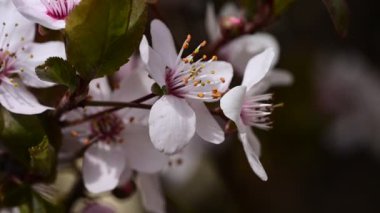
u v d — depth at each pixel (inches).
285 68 11.3
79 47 5.9
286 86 10.9
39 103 6.4
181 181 11.1
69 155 6.9
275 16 7.6
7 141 6.3
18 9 5.9
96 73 6.0
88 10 5.8
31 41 6.5
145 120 6.8
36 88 6.6
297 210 12.0
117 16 5.9
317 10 12.4
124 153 6.8
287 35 12.2
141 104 6.2
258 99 6.6
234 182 11.4
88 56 5.9
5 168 6.6
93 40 5.9
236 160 11.2
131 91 6.7
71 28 5.8
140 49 6.1
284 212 11.8
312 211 12.2
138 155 6.8
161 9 10.8
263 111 6.8
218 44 7.7
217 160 11.3
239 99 6.1
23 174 6.6
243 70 7.7
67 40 5.9
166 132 6.0
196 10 10.9
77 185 7.4
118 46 5.9
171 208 9.5
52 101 6.5
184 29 10.8
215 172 11.4
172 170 11.1
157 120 6.0
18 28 6.4
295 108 10.8
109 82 7.0
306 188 12.1
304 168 11.7
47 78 5.8
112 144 6.8
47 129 6.3
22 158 6.3
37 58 6.5
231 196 11.5
